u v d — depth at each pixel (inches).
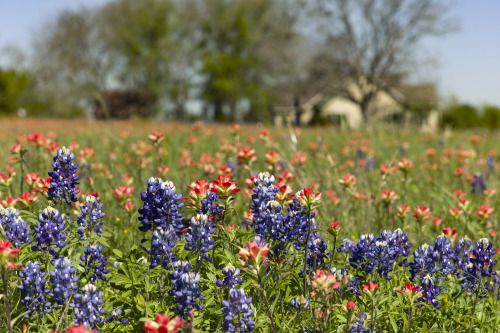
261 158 256.1
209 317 97.2
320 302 97.3
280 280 98.3
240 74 2652.6
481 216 158.4
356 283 105.3
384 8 1855.3
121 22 2709.2
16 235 98.8
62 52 2689.5
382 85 1948.8
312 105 1952.5
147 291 93.7
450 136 503.8
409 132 539.2
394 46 1856.5
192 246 95.2
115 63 2768.2
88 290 88.7
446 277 112.0
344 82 1951.3
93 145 345.1
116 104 2469.2
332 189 204.2
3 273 81.7
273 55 2223.2
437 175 265.6
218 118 2760.8
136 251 103.3
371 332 92.4
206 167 197.3
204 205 101.5
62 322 89.9
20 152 153.5
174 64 2721.5
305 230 105.8
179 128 557.6
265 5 2620.6
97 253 100.2
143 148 253.6
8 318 83.3
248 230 120.6
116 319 92.0
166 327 66.4
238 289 90.0
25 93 2469.2
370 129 494.9
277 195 115.6
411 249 142.9
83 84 2741.1
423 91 1908.2
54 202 111.6
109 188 192.4
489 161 265.6
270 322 90.6
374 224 169.8
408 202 200.1
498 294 116.0
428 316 103.5
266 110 2635.3
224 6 2662.4
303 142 403.5
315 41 1918.1
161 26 2674.7
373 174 248.8
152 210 97.2
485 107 2116.1
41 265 100.6
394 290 101.3
